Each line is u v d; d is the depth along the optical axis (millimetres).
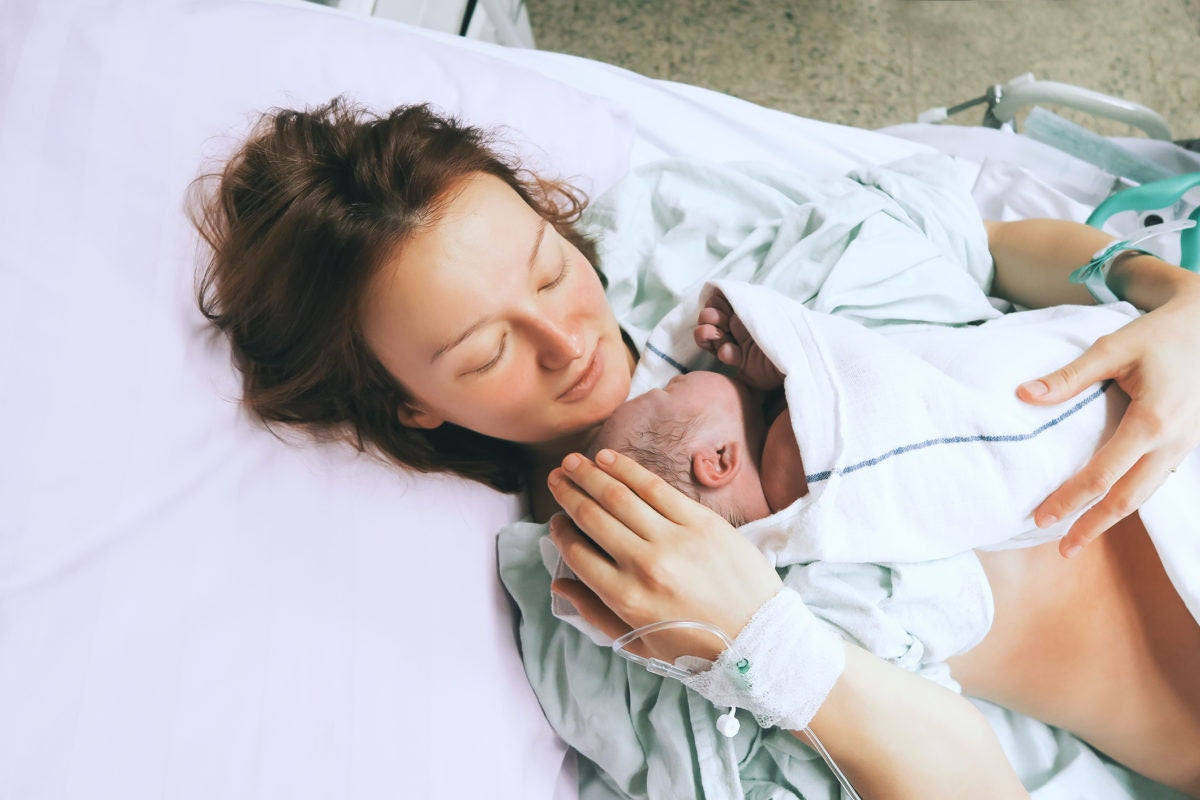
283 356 964
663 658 828
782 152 1439
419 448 1024
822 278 1098
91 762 732
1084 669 997
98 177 942
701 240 1185
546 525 997
